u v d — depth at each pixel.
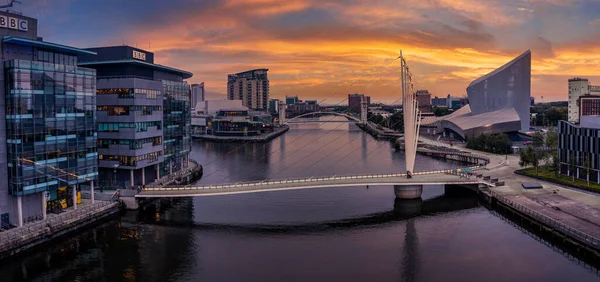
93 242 81.12
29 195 82.19
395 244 80.25
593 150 111.38
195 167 156.75
